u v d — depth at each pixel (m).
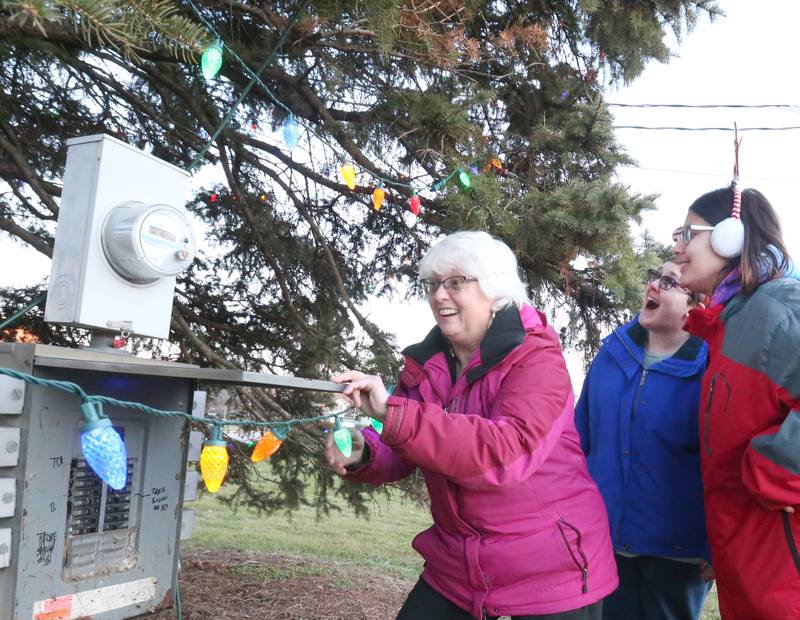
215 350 4.47
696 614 2.23
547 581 1.67
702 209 1.90
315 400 4.08
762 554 1.61
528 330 1.75
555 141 3.87
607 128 3.81
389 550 6.50
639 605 2.24
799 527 1.56
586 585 1.68
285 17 3.28
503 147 3.98
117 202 1.67
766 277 1.71
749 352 1.63
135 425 1.65
